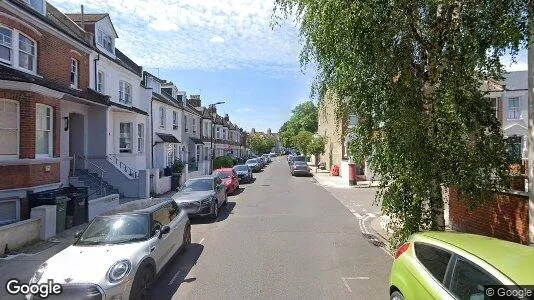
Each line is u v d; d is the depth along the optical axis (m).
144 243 7.04
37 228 10.97
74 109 17.98
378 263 8.58
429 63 7.48
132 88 24.80
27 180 12.47
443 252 4.46
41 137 13.78
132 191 19.38
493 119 7.58
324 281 7.40
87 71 18.58
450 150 7.33
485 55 7.12
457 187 7.66
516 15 6.78
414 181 7.09
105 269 6.09
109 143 20.27
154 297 6.71
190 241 10.20
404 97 7.36
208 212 13.98
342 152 34.81
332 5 7.03
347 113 8.93
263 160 59.56
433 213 7.59
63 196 12.45
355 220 13.95
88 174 18.75
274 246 10.13
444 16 7.39
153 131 28.53
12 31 13.14
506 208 8.82
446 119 7.16
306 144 51.81
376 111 7.77
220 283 7.35
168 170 26.36
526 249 4.24
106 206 15.23
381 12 7.14
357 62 7.60
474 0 7.05
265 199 20.19
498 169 7.59
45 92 13.31
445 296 4.04
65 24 18.16
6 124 12.25
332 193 22.92
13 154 12.38
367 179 30.11
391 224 8.37
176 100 38.62
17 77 12.05
